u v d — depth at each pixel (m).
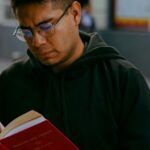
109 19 11.98
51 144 1.87
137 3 11.55
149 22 11.44
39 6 1.88
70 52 2.04
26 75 2.19
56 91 2.10
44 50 1.95
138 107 2.00
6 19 13.51
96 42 2.12
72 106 2.07
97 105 2.04
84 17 11.16
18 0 1.89
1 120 2.24
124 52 11.53
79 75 2.10
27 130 1.82
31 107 2.14
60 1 1.92
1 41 13.24
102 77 2.07
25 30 1.93
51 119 2.09
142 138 2.00
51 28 1.91
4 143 1.81
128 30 11.72
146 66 11.24
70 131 2.05
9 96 2.20
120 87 2.03
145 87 2.04
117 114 2.03
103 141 2.03
